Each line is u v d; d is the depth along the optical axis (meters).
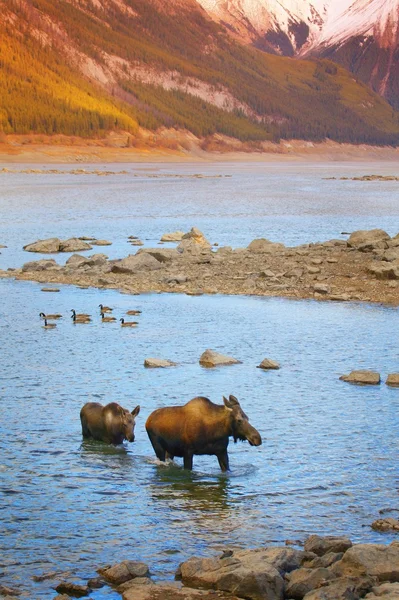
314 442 19.88
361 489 17.06
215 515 15.72
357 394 24.00
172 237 66.31
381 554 12.88
